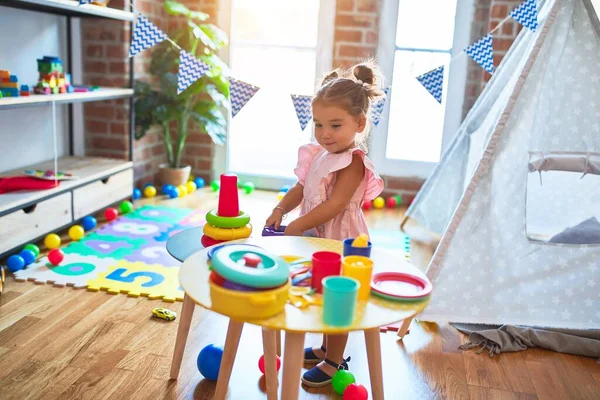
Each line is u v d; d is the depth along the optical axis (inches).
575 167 72.8
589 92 73.4
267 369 52.3
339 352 63.3
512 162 73.3
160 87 133.2
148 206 126.3
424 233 118.7
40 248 97.6
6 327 71.2
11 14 105.3
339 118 59.7
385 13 132.0
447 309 74.5
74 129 131.3
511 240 74.0
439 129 137.1
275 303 38.6
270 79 146.6
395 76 135.3
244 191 143.4
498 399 61.7
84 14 117.4
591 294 73.5
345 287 38.9
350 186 61.6
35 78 114.5
